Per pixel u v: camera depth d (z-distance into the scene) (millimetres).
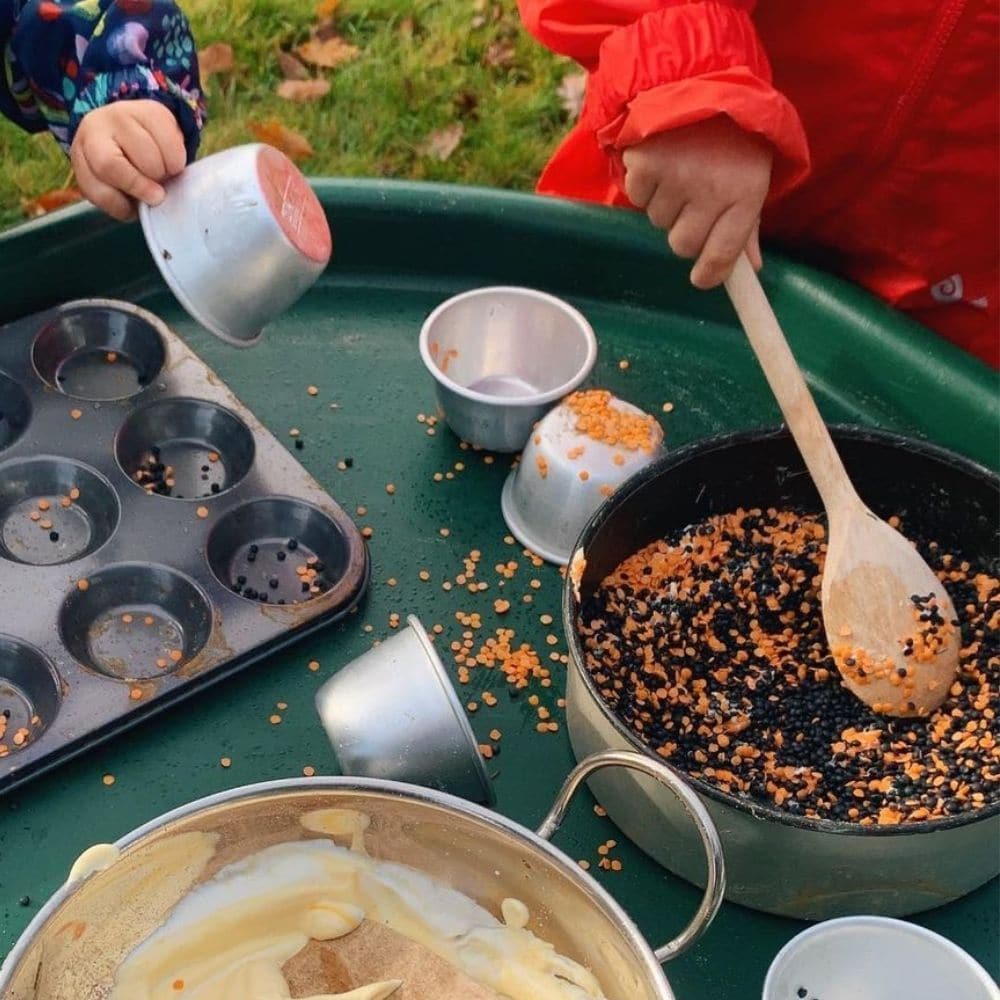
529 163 2742
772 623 1503
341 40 2904
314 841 1180
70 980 1089
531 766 1421
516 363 1809
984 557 1523
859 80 1646
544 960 1172
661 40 1310
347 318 1927
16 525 1583
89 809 1348
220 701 1450
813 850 1153
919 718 1403
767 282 1839
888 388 1771
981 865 1241
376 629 1534
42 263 1778
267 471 1626
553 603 1586
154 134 1447
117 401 1688
